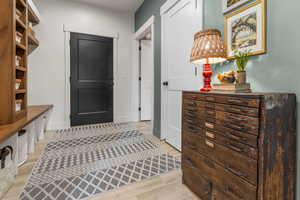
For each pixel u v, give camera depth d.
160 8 2.54
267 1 1.10
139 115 4.01
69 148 2.21
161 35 2.52
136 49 3.91
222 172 1.02
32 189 1.32
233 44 1.36
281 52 1.04
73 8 3.22
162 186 1.38
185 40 1.99
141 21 3.40
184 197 1.25
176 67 2.20
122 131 3.07
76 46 3.28
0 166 1.21
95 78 3.51
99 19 3.47
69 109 3.27
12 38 1.53
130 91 3.91
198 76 1.77
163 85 2.52
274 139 0.86
